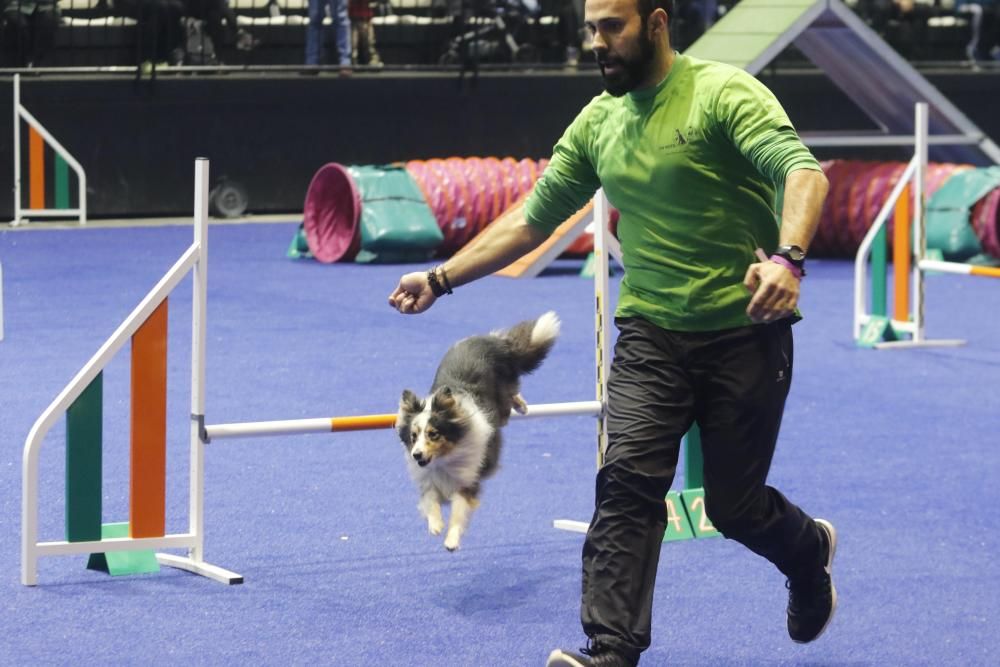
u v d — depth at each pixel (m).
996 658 5.08
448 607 5.62
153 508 6.00
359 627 5.36
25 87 21.19
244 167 22.64
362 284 15.77
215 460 8.07
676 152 4.36
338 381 10.38
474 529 6.76
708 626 5.41
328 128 22.91
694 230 4.40
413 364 11.09
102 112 21.70
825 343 12.48
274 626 5.37
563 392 10.06
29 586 5.83
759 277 3.99
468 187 18.31
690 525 6.67
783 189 4.19
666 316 4.49
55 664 4.92
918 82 18.16
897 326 12.46
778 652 5.13
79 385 5.84
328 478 7.70
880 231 12.35
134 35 22.16
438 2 24.12
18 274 16.27
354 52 23.19
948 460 8.24
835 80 19.19
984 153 18.94
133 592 5.78
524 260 16.62
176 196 22.34
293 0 23.53
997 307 14.75
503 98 23.73
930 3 25.91
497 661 5.00
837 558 6.32
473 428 6.03
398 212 17.59
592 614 4.32
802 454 8.37
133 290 15.13
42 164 20.66
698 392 4.53
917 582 5.97
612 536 4.37
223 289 15.40
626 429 4.45
